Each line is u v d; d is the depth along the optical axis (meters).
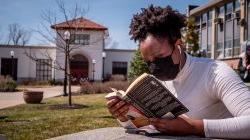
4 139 3.09
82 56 45.62
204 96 2.29
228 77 2.18
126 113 2.21
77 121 9.48
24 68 45.66
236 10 29.88
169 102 2.10
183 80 2.30
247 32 28.19
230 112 2.18
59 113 12.20
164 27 2.19
